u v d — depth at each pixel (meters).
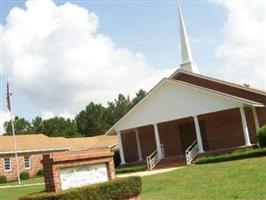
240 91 36.47
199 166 27.44
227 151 32.38
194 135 38.03
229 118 36.16
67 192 11.73
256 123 34.09
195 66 42.62
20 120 109.44
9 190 30.62
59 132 105.69
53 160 12.45
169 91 36.22
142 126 38.25
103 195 12.51
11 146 54.41
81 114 111.75
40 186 30.53
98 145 54.22
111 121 114.81
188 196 15.95
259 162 23.34
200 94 34.62
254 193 14.69
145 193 18.30
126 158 41.72
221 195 15.17
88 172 13.41
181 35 43.22
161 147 38.78
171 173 25.38
